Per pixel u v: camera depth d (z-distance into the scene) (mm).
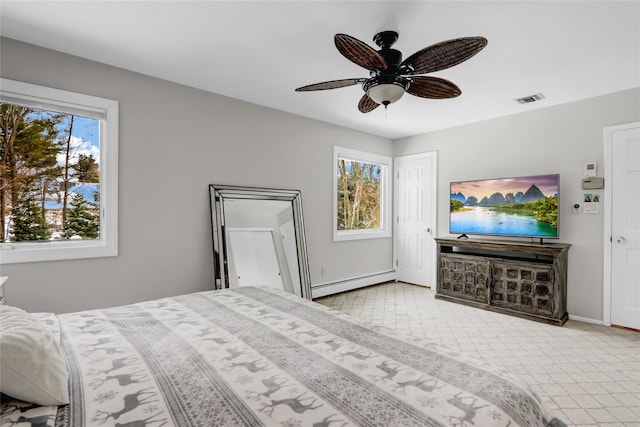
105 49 2418
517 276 3438
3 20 2039
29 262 2320
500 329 3088
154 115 2904
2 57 2232
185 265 3086
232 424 790
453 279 3992
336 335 1385
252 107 3574
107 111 2658
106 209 2654
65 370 988
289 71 2793
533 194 3570
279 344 1285
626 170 3107
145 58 2561
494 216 3875
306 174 4086
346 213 4871
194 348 1243
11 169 2363
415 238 4961
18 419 802
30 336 945
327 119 4176
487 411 840
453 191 4270
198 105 3174
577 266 3391
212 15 2004
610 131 3195
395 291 4578
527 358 2479
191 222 3125
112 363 1111
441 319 3381
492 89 3115
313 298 4141
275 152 3771
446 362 1128
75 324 1511
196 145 3160
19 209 2395
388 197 5172
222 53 2482
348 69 2756
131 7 1915
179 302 1912
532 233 3576
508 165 3934
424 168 4832
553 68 2674
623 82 2945
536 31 2139
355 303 3986
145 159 2854
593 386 2090
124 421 797
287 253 3748
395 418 811
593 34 2170
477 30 2133
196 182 3160
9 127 2355
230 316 1645
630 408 1865
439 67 1939
